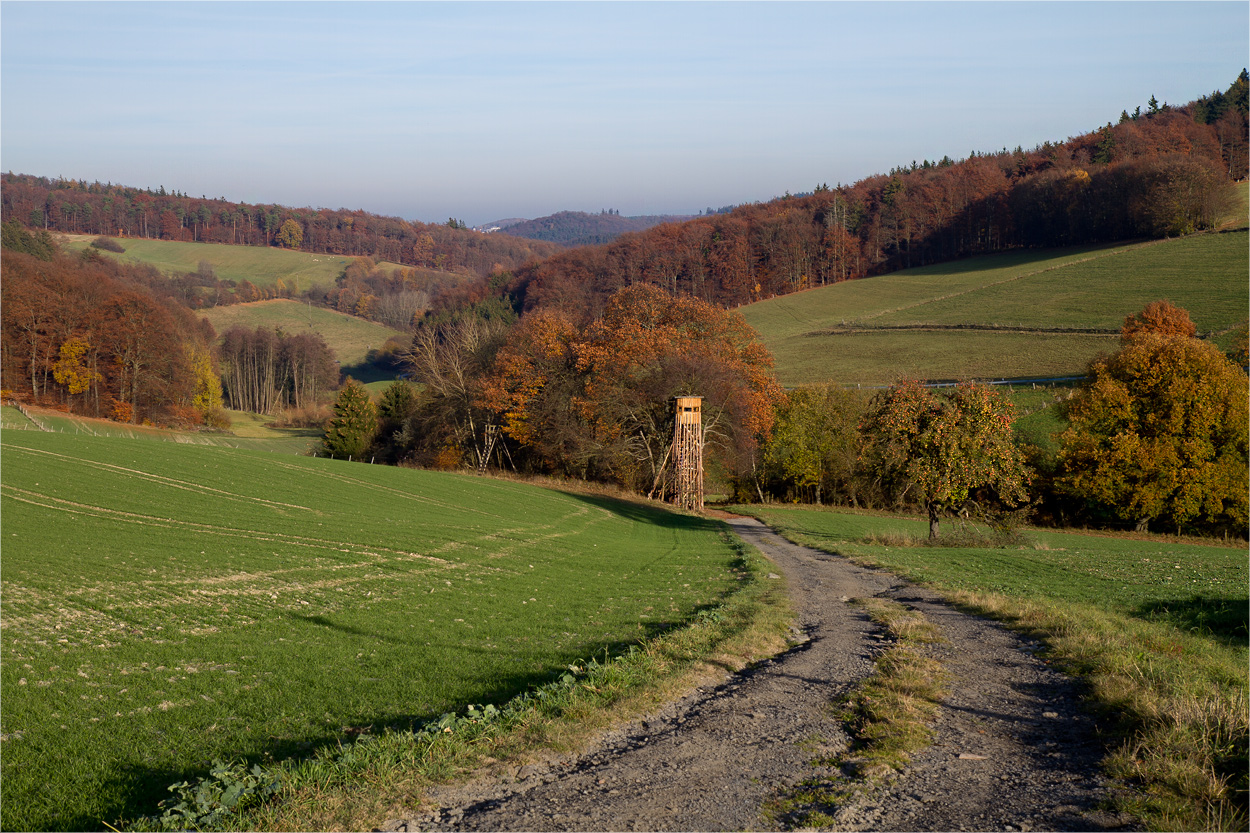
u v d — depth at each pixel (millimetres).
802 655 12406
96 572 18031
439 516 37156
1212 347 54281
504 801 6586
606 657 11344
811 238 159250
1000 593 19328
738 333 64812
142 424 81938
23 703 10055
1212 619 15781
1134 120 177875
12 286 77500
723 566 27047
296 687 11219
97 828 6734
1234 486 50031
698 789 6871
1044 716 9086
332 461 52875
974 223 157875
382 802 6469
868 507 66500
